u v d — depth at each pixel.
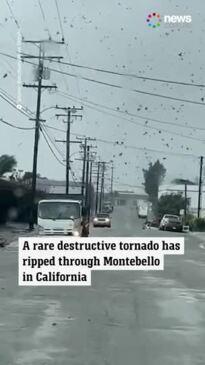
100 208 145.00
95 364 8.27
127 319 11.95
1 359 8.47
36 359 8.49
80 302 14.23
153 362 8.45
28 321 11.52
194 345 9.61
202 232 71.31
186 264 26.36
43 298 14.83
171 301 14.67
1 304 13.71
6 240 36.03
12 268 22.41
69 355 8.77
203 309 13.41
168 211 123.81
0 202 56.31
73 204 33.06
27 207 62.31
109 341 9.80
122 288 17.22
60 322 11.46
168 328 11.05
